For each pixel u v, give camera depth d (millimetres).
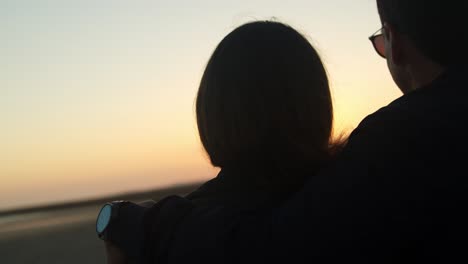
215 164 1332
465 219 958
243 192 1220
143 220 1177
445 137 1017
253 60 1278
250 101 1261
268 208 1139
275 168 1252
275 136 1255
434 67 1242
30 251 15742
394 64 1337
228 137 1284
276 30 1337
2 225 38906
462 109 1057
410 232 965
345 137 1368
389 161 1007
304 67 1314
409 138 1026
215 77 1306
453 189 969
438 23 1184
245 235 1034
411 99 1138
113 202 1314
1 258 14734
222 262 1019
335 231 970
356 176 1008
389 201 974
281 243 992
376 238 962
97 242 16094
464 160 989
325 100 1336
